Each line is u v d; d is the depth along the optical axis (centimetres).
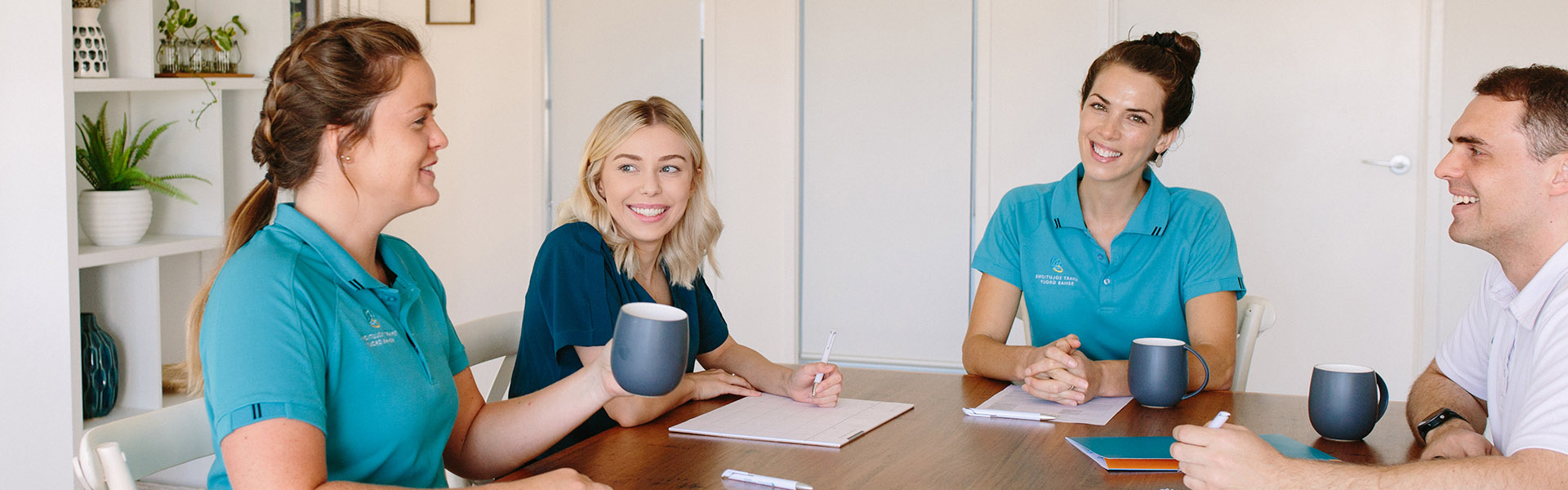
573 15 411
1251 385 375
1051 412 156
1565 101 122
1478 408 150
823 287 406
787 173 397
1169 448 132
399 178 122
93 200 263
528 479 109
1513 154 126
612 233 169
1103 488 121
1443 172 134
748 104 398
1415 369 357
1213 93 364
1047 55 371
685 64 403
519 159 418
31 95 237
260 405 105
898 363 401
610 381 132
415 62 122
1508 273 135
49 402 245
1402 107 348
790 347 406
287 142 119
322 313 115
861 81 391
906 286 397
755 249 405
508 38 412
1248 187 365
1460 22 344
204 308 122
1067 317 201
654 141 165
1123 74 184
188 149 295
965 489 120
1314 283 364
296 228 119
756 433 142
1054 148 373
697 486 120
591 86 412
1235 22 358
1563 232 126
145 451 118
